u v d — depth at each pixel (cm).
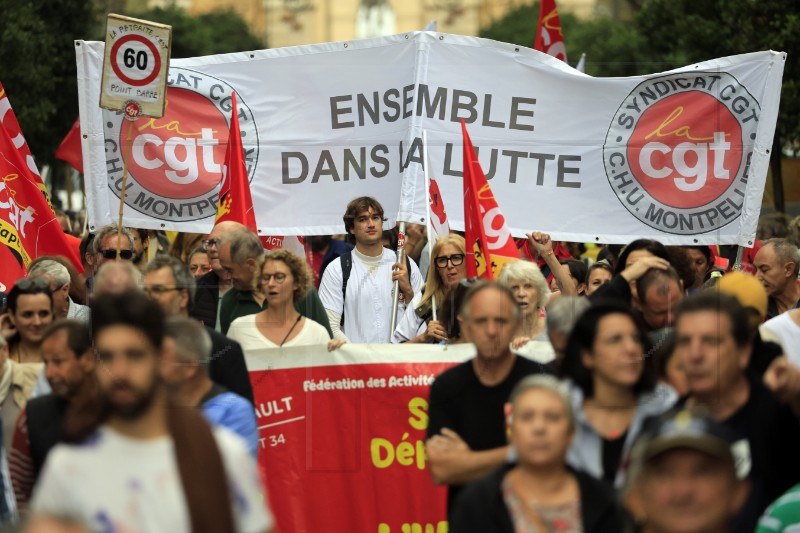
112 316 636
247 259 1164
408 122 1525
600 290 1005
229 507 616
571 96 1519
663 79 1506
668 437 620
